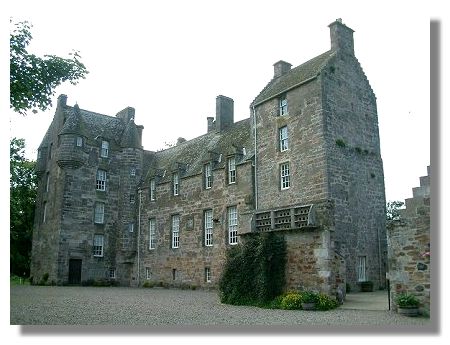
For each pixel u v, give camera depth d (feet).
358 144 82.02
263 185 86.17
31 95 50.31
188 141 126.82
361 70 86.89
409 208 48.06
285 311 51.96
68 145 116.47
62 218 113.09
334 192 75.00
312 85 79.51
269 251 61.16
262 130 89.04
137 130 134.10
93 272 116.47
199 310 52.95
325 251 55.67
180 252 104.42
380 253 81.66
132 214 123.03
